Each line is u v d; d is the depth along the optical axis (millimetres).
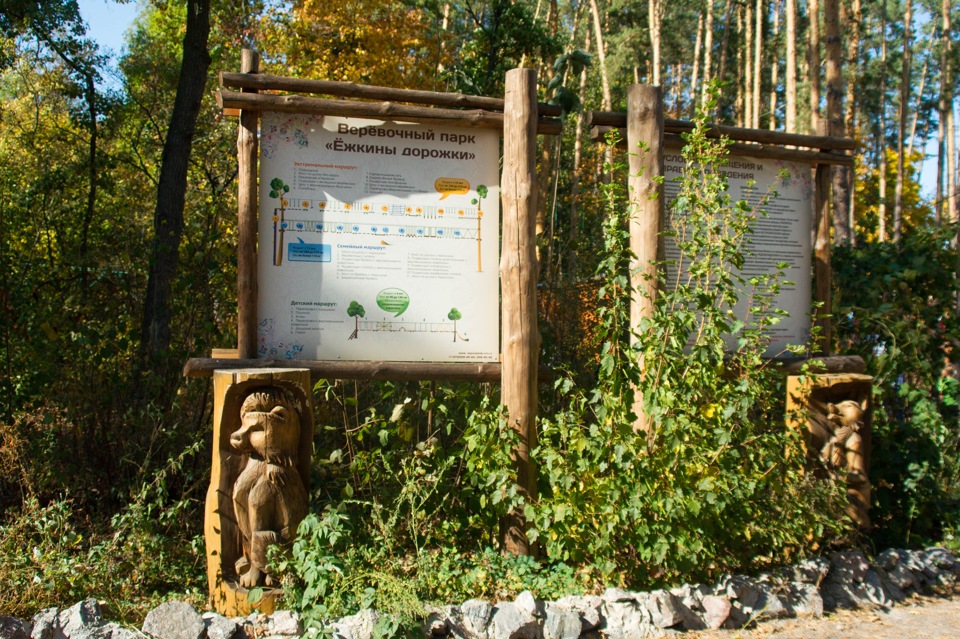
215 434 4605
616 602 4641
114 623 4023
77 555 4773
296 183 5199
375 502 5027
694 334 5906
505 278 5383
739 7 29219
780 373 6082
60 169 10508
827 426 6039
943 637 4793
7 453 5613
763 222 6199
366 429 5805
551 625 4422
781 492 5039
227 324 6840
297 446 4641
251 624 4129
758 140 6152
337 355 5215
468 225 5422
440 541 5312
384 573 4406
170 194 8227
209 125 12047
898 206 24547
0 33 11648
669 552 4801
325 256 5223
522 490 5281
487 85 15359
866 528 5977
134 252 7082
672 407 4824
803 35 31375
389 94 5250
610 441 4871
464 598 4637
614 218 5141
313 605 4188
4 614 4020
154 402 5984
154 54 14914
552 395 6387
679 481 4773
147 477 5812
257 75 5082
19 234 8359
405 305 5316
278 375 4574
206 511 4613
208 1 8664
